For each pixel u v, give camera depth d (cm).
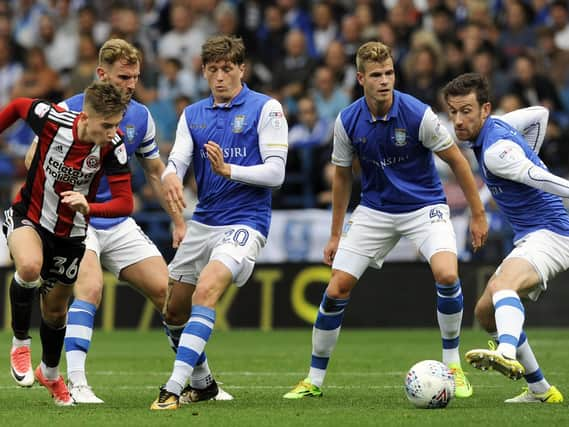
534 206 2364
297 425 1967
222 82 2409
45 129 2223
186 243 2442
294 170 5612
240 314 5253
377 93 2472
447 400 2244
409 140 2530
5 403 2445
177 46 6569
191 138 2445
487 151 2345
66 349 2461
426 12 6222
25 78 6550
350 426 1948
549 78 5619
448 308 2550
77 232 2281
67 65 6944
